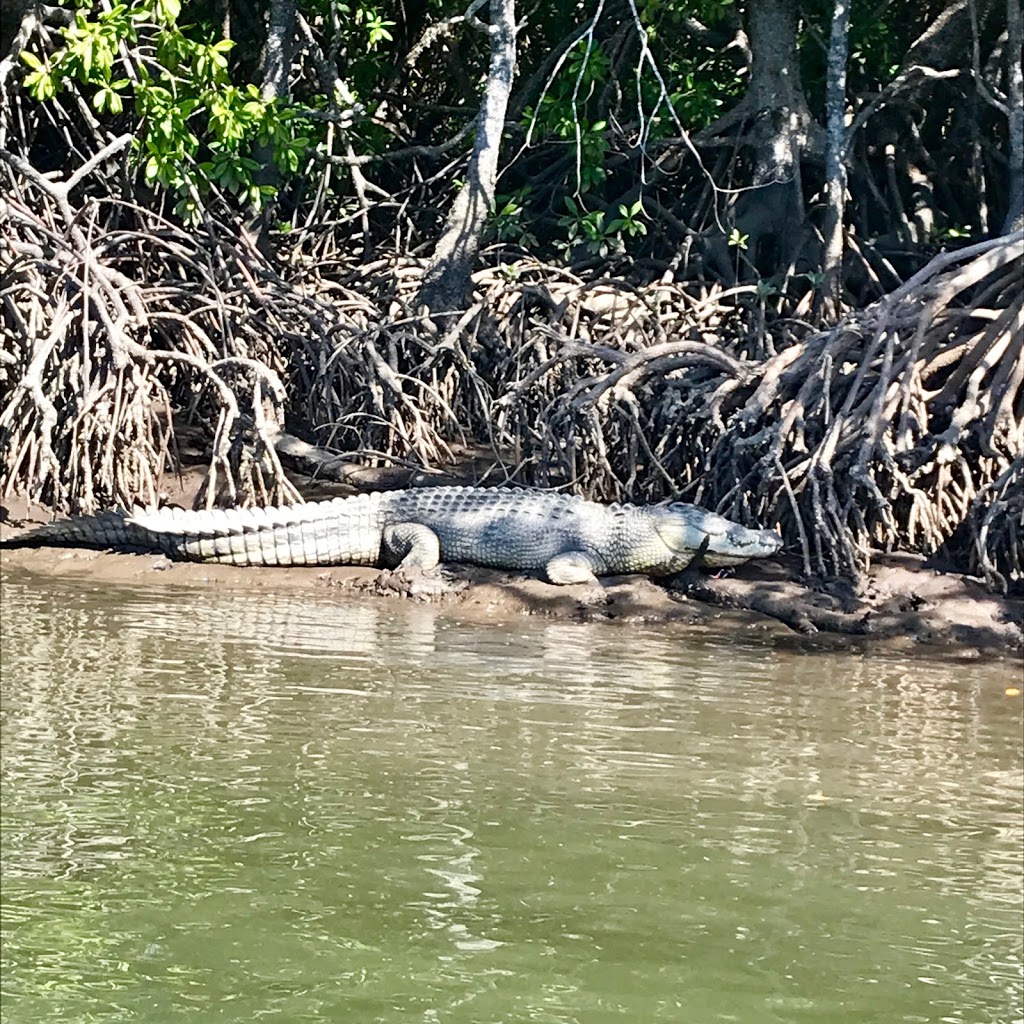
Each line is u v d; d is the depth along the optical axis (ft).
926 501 37.70
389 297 51.65
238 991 15.98
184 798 21.15
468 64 64.64
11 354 44.04
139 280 50.29
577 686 28.09
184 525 38.32
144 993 15.84
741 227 53.01
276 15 53.72
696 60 60.13
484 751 23.67
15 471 42.06
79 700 25.63
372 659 29.53
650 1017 15.48
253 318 48.98
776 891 18.63
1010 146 49.16
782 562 38.24
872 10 57.31
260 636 31.17
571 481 42.47
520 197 56.13
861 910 18.15
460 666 29.25
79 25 45.50
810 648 32.58
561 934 17.31
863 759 24.03
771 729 25.59
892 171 55.98
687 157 58.49
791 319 48.88
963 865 19.63
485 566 38.11
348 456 45.11
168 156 46.32
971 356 39.75
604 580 37.40
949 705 27.89
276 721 24.84
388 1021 15.28
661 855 19.66
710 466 40.47
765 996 16.01
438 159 62.49
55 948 16.79
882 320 39.40
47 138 58.49
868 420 37.65
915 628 33.83
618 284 50.37
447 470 45.96
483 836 20.15
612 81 56.54
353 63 59.98
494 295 50.21
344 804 21.07
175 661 28.63
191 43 45.85
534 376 44.16
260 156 54.08
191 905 17.98
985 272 39.58
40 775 21.89
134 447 42.22
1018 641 33.30
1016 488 36.76
